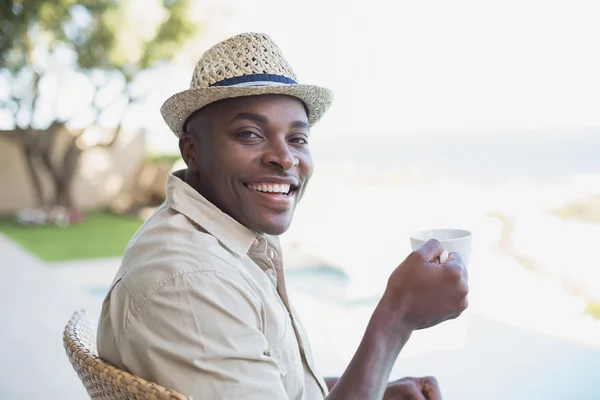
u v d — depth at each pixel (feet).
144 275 3.39
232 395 3.16
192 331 3.22
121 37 38.06
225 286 3.39
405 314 3.36
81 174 45.78
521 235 21.85
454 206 29.30
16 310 16.47
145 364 3.30
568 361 12.82
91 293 19.76
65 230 36.45
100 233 34.88
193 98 3.74
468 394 11.43
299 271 24.23
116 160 46.65
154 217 3.93
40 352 13.10
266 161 3.76
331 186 40.55
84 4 37.37
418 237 3.89
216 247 3.59
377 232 27.25
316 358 13.12
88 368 3.36
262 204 3.80
